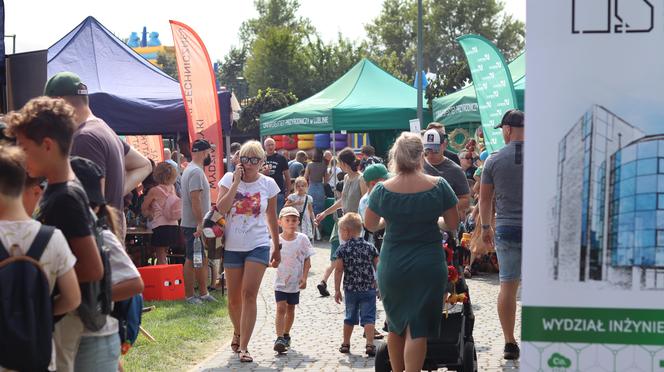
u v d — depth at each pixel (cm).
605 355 363
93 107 1418
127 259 427
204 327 966
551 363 365
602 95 358
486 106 1331
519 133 741
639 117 357
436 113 2105
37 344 343
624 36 357
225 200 795
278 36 7556
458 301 633
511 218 740
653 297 360
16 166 349
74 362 404
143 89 1522
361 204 852
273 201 811
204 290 1162
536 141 362
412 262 588
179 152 1697
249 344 887
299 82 7500
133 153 599
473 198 1429
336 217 1534
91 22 1662
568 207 362
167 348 843
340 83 2470
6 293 340
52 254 353
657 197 358
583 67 359
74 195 378
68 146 384
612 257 361
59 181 384
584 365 364
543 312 365
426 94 2275
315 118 2236
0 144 363
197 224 1133
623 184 360
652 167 358
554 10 359
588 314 363
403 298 593
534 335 366
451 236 644
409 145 600
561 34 359
